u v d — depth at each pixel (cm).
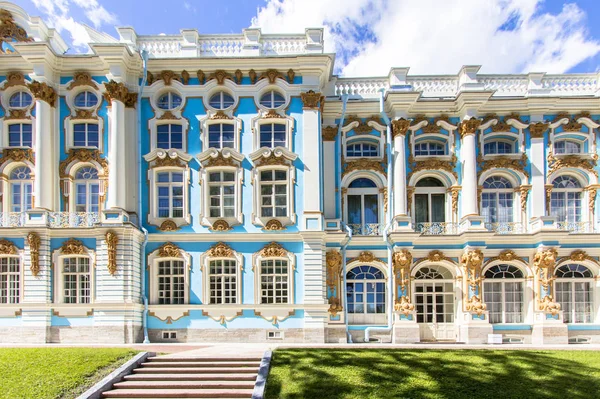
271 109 2286
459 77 2453
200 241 2219
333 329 2217
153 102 2286
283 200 2275
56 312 2092
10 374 1322
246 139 2283
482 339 2180
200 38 2336
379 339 2233
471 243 2236
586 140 2439
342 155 2434
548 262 2198
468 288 2231
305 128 2267
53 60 2242
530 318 2267
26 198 2298
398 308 2200
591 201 2397
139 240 2191
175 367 1456
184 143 2273
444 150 2483
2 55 2238
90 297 2120
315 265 2175
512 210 2439
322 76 2353
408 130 2434
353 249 2317
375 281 2327
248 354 1587
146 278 2200
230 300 2211
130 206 2223
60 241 2142
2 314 2103
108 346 1839
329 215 2361
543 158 2406
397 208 2341
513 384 1309
